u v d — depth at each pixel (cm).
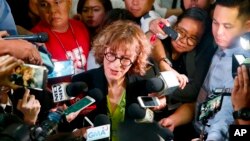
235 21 322
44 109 281
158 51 329
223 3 323
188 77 337
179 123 329
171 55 334
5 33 271
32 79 247
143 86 279
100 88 281
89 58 327
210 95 311
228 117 303
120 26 272
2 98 257
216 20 329
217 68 329
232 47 325
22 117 258
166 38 330
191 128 333
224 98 305
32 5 329
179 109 334
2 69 237
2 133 179
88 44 339
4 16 298
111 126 278
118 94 280
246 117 280
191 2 346
